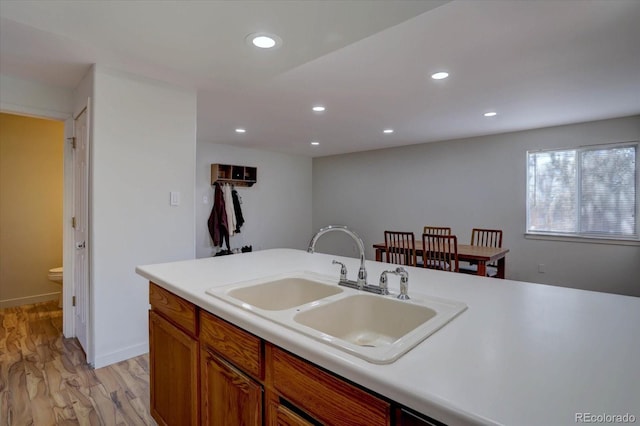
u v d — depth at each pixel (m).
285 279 1.61
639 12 1.74
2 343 2.77
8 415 1.83
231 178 5.66
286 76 2.62
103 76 2.30
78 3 1.46
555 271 4.38
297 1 1.43
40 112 2.66
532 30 1.92
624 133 3.86
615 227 4.00
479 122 4.09
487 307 1.13
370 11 1.49
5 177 3.70
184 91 2.74
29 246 3.85
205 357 1.27
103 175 2.32
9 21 1.73
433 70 2.50
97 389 2.09
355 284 1.41
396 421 0.69
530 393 0.61
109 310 2.37
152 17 1.57
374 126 4.32
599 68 2.46
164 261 2.63
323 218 7.15
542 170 4.50
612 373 0.68
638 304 1.15
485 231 4.32
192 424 1.36
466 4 1.67
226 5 1.46
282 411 0.93
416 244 4.28
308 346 0.82
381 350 0.77
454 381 0.65
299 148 6.13
